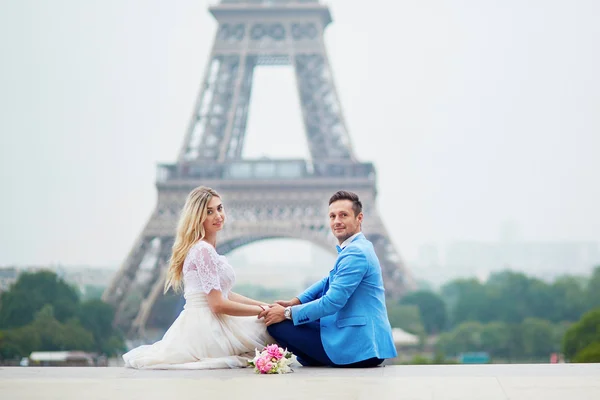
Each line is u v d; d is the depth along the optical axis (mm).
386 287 149250
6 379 24203
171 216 150500
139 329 155375
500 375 24469
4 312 191500
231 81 166875
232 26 168000
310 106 163625
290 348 26438
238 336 26188
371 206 152375
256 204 153000
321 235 151250
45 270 199750
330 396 20188
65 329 179500
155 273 147750
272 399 19750
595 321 155250
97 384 22641
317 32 167250
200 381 22875
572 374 24875
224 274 26109
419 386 21938
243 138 178375
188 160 157750
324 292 26672
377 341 25266
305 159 157625
